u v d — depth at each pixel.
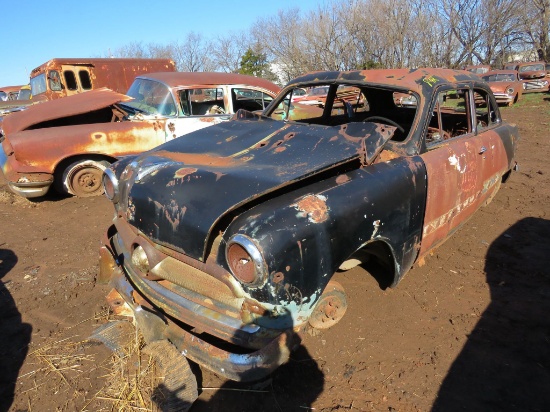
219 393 2.51
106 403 2.46
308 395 2.49
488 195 4.33
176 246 2.38
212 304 2.33
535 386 2.53
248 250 2.02
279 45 29.97
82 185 6.17
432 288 3.51
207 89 6.34
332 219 2.29
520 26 29.80
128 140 5.96
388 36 26.55
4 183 7.55
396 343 2.89
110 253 3.02
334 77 3.86
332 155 2.67
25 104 11.17
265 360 2.11
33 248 4.57
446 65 27.47
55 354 2.87
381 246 2.81
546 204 5.28
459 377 2.60
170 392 2.37
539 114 13.68
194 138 3.36
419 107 3.27
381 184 2.62
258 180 2.37
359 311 3.20
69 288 3.68
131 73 11.34
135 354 2.77
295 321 2.20
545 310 3.21
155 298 2.53
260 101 6.79
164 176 2.61
